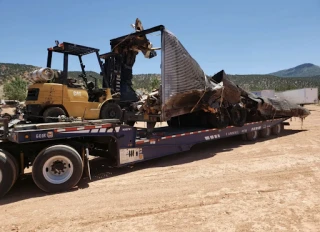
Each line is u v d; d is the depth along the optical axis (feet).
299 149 27.14
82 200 14.61
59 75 29.12
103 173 19.94
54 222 12.07
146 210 13.15
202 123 29.35
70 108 28.84
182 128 28.66
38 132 15.62
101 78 36.40
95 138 19.29
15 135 15.08
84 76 32.42
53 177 15.90
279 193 15.11
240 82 517.96
